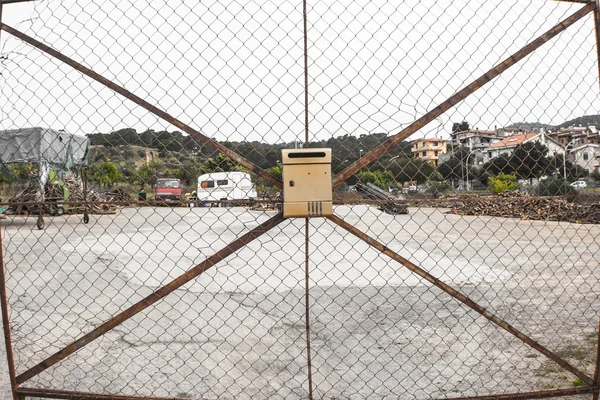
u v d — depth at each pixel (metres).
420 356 3.08
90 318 3.97
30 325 3.74
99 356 3.07
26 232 10.16
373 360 3.01
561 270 6.16
